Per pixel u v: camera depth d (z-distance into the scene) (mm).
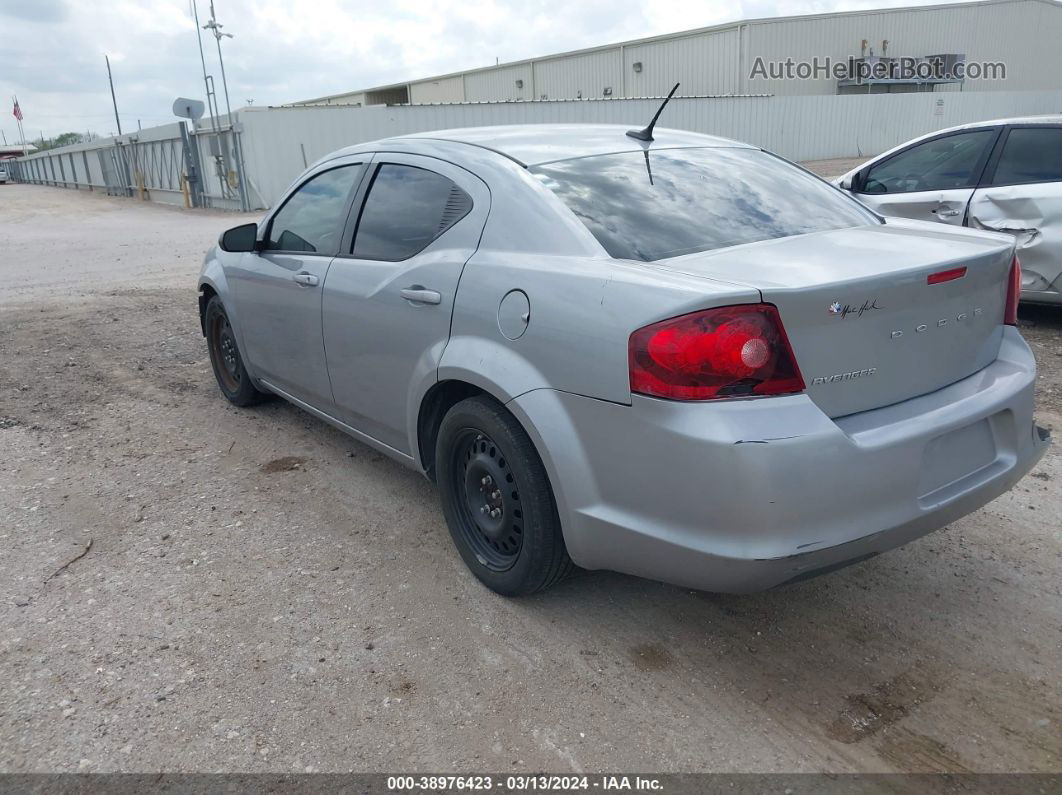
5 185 59719
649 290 2396
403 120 23641
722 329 2252
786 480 2244
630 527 2504
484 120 24562
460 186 3250
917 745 2383
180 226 20297
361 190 3791
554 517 2828
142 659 2791
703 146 3641
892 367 2527
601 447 2535
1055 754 2340
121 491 4117
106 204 30969
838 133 32969
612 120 26875
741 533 2279
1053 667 2701
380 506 3920
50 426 5055
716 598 3137
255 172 23219
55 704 2574
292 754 2375
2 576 3328
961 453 2664
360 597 3158
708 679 2680
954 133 6605
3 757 2359
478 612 3055
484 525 3137
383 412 3600
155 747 2398
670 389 2311
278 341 4367
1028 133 6176
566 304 2605
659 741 2414
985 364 2900
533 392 2693
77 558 3467
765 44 36438
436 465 3281
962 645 2824
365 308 3510
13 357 6680
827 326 2350
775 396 2305
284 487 4145
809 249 2750
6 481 4246
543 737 2436
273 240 4441
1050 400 5000
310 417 5164
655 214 2949
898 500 2439
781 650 2822
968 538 3529
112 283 10789
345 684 2664
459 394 3230
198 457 4547
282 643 2877
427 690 2637
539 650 2830
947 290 2596
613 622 2990
